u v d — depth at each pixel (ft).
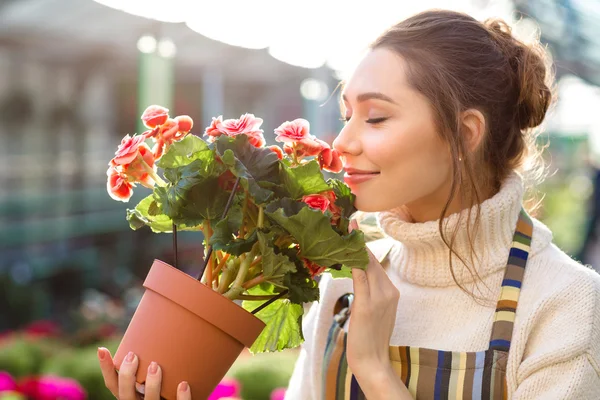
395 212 4.82
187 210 3.98
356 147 4.30
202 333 3.86
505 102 4.61
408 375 4.44
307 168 3.85
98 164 35.70
